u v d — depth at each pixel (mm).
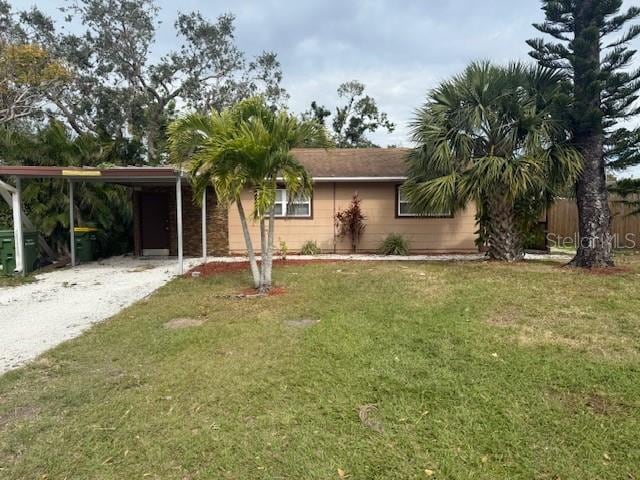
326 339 4551
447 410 3035
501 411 3000
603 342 4379
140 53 24562
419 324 5039
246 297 6773
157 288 8039
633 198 14047
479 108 8930
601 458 2465
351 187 13375
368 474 2367
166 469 2447
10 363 4191
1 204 12219
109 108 24234
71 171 9234
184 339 4691
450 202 9414
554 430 2754
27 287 8367
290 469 2426
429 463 2449
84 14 22844
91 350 4453
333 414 3016
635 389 3307
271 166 6738
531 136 8688
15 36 20219
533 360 3900
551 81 9188
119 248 14555
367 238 13414
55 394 3414
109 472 2428
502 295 6477
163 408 3158
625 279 7699
